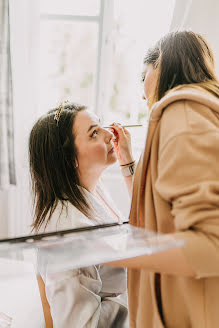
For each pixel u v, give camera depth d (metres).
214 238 0.52
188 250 0.51
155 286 0.68
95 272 0.87
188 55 0.73
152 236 0.55
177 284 0.65
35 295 0.93
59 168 0.90
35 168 0.93
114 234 0.60
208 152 0.55
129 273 0.79
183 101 0.63
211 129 0.56
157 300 0.68
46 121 0.92
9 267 0.79
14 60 1.66
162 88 0.74
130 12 1.85
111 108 2.09
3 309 0.86
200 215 0.52
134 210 0.75
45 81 1.98
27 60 1.74
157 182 0.58
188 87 0.68
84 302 0.82
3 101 1.67
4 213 1.58
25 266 0.81
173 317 0.67
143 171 0.69
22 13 1.64
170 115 0.62
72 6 1.84
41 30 1.87
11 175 1.74
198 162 0.54
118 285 1.00
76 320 0.81
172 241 0.51
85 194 0.92
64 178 0.90
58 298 0.81
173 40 0.76
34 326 0.83
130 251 0.52
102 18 1.80
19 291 0.94
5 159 1.69
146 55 0.85
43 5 1.83
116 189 1.85
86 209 0.89
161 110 0.65
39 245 0.56
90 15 1.84
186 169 0.55
